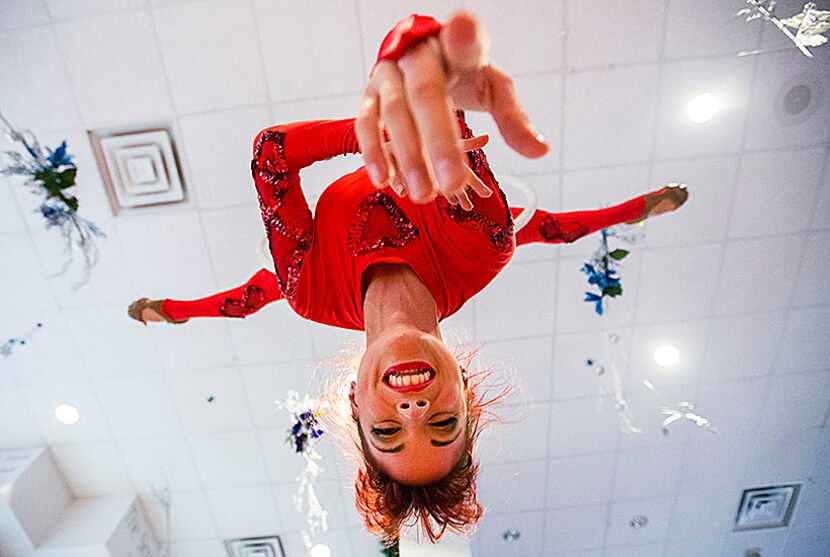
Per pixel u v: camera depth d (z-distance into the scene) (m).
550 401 2.39
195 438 2.46
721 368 2.34
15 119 1.80
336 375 2.16
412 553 1.89
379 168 0.47
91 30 1.71
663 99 1.83
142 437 2.46
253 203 1.96
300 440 2.21
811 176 1.96
